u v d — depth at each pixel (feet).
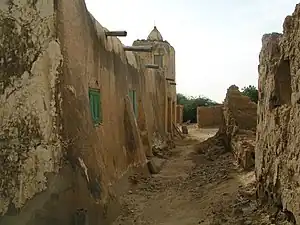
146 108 51.93
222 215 23.48
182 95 180.96
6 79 16.97
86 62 24.88
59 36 19.83
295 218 16.81
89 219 20.12
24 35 17.66
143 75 50.80
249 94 96.78
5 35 17.08
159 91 64.90
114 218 23.90
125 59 39.06
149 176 39.04
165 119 68.33
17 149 16.93
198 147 58.49
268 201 22.13
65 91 20.10
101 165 23.71
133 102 43.19
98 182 22.39
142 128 46.11
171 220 24.35
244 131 43.16
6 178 16.44
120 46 36.86
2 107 16.79
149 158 44.16
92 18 27.45
